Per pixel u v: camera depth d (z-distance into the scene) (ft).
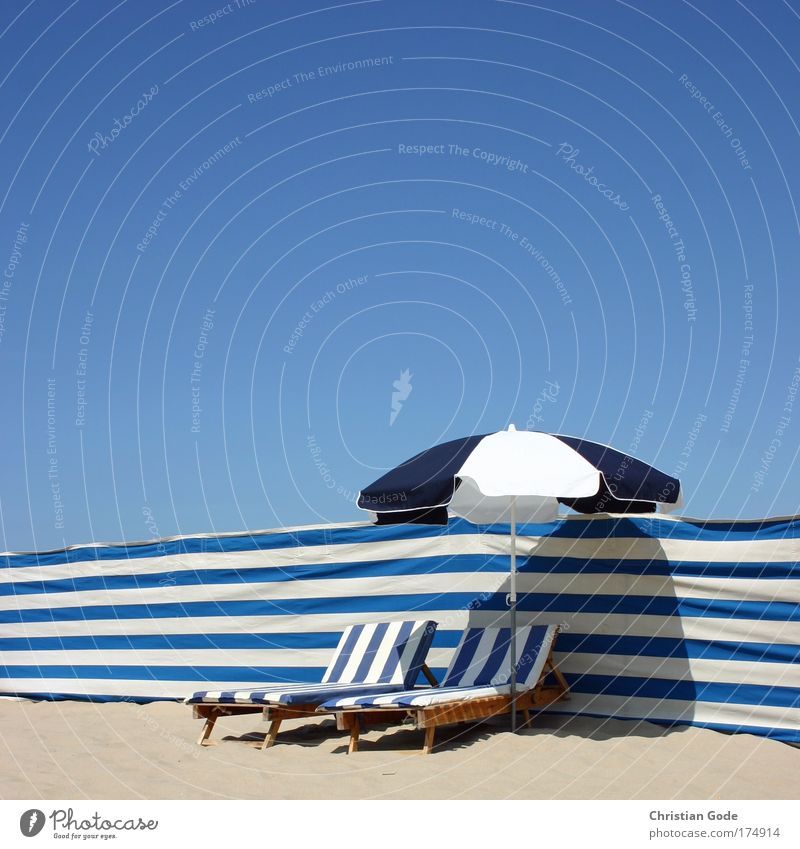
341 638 26.99
